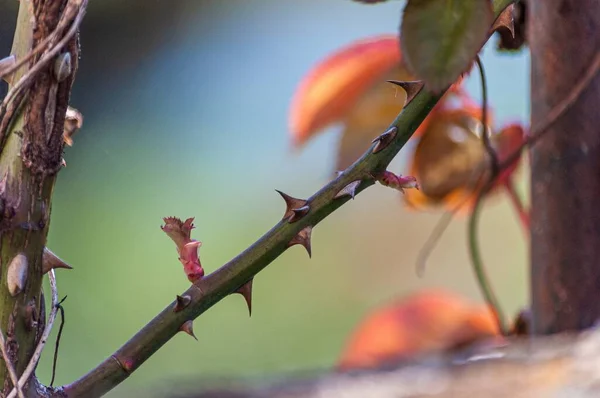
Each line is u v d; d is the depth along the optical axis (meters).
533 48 0.76
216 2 1.43
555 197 0.76
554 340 0.72
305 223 0.64
